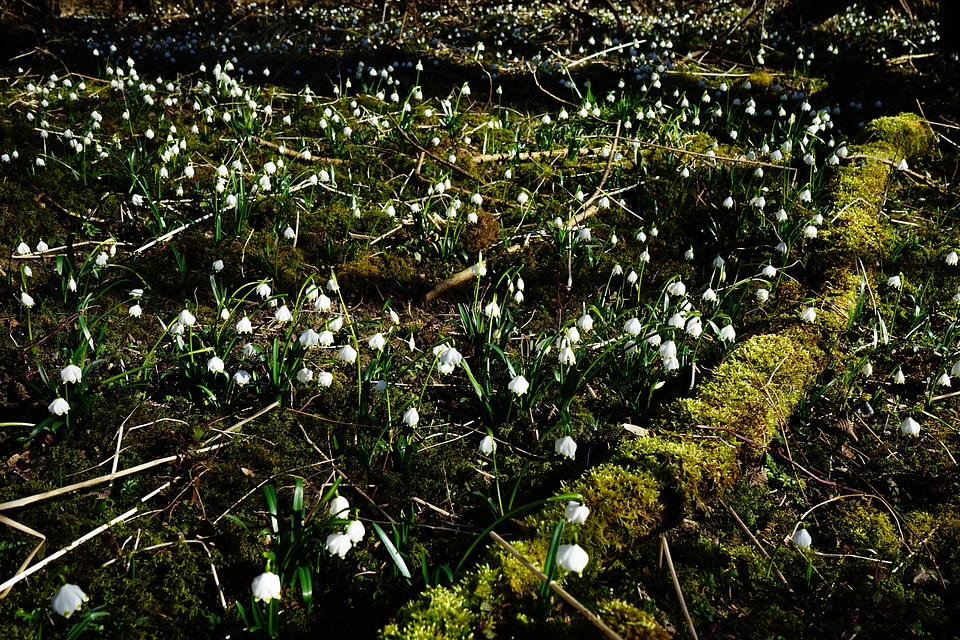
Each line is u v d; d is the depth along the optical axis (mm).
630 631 2332
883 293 4879
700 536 3021
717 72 10133
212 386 3670
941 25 10094
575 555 2271
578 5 13742
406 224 5629
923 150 7266
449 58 10492
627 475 2967
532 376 3611
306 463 3359
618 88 9305
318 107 7891
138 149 6215
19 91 7926
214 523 3004
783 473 3420
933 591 2828
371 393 3809
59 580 2658
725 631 2629
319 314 4598
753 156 6676
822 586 2844
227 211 5574
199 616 2623
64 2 13133
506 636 2379
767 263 5152
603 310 4660
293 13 13750
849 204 5727
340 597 2701
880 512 3207
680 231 5766
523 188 6219
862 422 3781
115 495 3113
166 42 10492
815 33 12938
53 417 3150
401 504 3148
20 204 5496
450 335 4414
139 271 4797
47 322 4281
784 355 3867
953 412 3850
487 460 3443
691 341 4246
